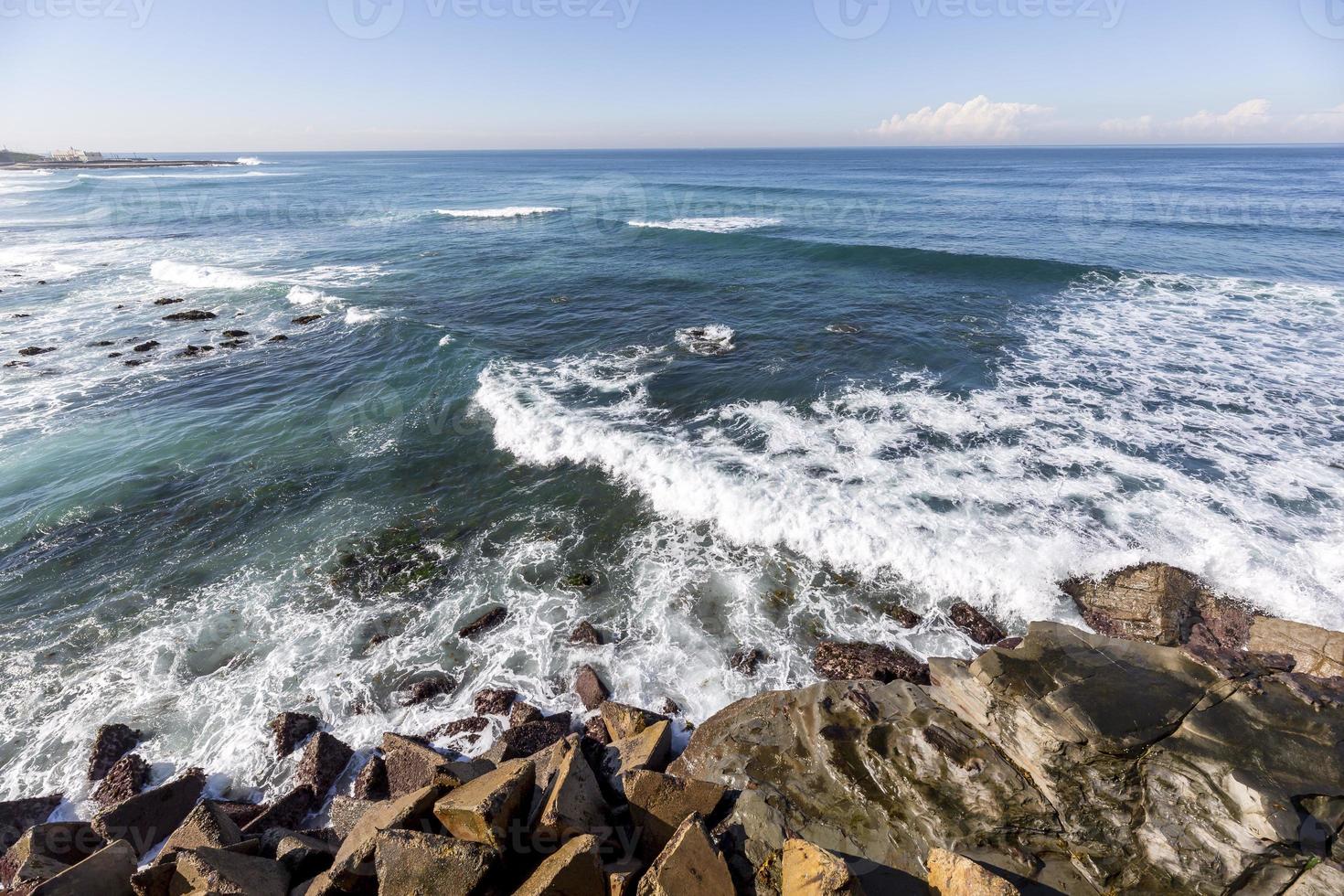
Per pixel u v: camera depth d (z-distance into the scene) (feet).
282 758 22.90
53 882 16.30
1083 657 20.45
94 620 29.37
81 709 24.88
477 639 28.45
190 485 39.78
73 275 94.22
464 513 37.37
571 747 19.93
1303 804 15.40
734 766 20.47
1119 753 17.12
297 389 53.52
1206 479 36.22
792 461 40.16
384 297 78.84
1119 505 34.27
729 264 93.09
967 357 55.52
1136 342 57.21
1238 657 21.93
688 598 30.40
